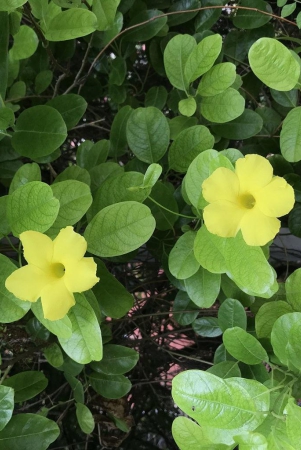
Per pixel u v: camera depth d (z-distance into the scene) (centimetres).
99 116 63
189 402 36
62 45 57
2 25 45
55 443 62
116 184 42
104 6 46
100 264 45
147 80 61
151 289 61
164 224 46
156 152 46
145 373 63
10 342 49
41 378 49
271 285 37
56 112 45
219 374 43
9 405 41
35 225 38
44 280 37
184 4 54
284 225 57
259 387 38
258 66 40
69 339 39
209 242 40
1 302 39
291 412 35
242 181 36
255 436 35
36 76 56
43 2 47
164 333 59
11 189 42
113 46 56
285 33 56
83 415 49
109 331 50
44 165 62
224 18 59
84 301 39
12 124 46
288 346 38
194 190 41
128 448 65
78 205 40
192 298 43
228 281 45
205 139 45
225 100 46
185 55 46
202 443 39
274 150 53
